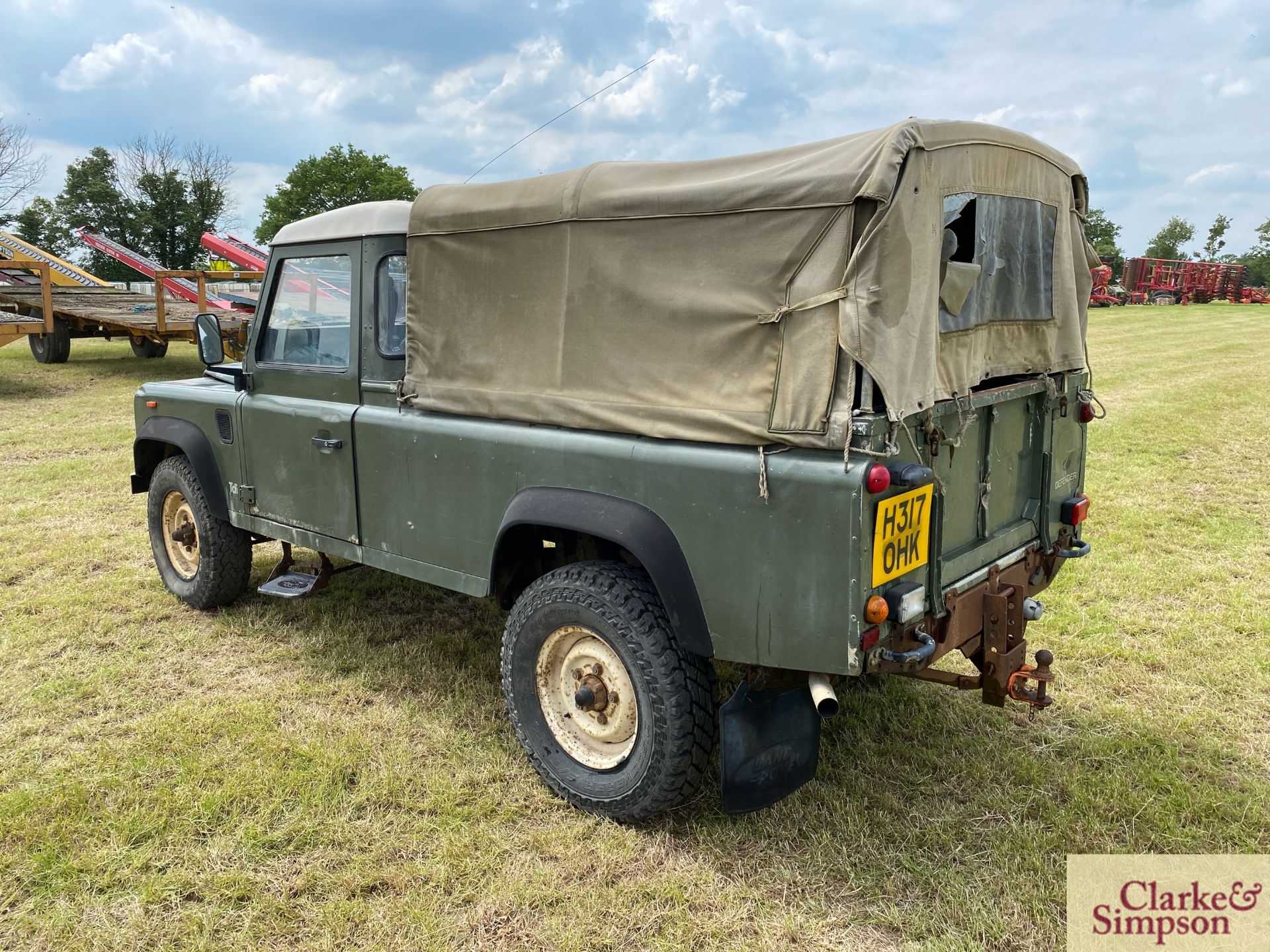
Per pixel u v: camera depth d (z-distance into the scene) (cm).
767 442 242
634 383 274
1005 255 291
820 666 235
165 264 4809
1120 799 294
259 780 303
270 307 409
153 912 244
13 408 1129
